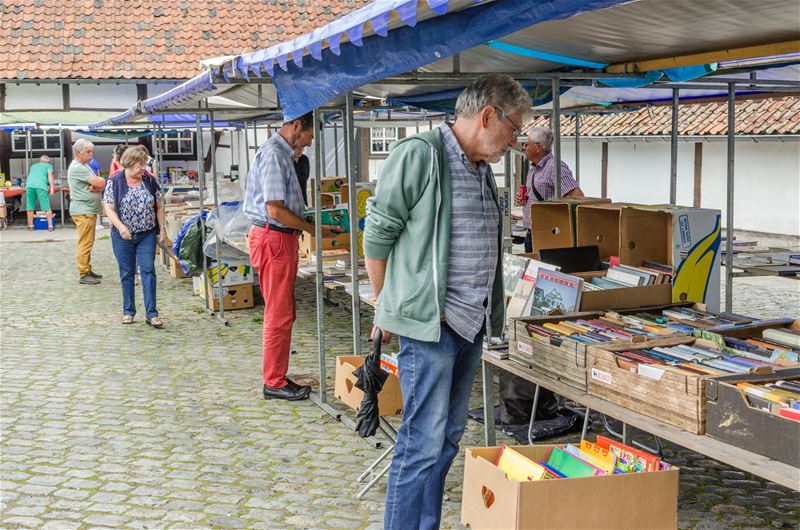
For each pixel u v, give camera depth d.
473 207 3.33
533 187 7.47
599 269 5.25
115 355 7.61
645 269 4.77
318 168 5.84
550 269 4.55
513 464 3.42
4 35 21.50
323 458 5.01
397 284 3.32
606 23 4.29
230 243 8.97
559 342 3.69
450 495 4.38
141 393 6.39
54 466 4.91
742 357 3.50
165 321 9.12
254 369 7.09
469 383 3.54
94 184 11.54
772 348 3.63
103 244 16.78
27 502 4.40
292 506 4.33
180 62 21.73
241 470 4.83
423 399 3.35
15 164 22.84
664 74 5.67
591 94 7.98
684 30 4.39
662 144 18.86
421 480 3.39
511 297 4.78
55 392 6.43
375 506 4.32
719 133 16.23
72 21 22.20
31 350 7.81
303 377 6.78
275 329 6.12
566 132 19.84
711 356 3.48
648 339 3.71
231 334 8.47
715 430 2.96
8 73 20.50
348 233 7.96
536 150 7.40
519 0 2.75
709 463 4.86
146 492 4.52
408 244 3.29
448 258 3.29
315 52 3.74
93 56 21.39
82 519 4.20
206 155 24.52
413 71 4.94
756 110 16.41
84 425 5.65
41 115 21.11
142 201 8.60
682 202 18.58
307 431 5.50
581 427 5.34
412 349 3.35
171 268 12.24
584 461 3.43
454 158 3.30
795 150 16.09
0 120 20.44
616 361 3.39
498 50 5.22
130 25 22.47
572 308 4.30
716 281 4.86
